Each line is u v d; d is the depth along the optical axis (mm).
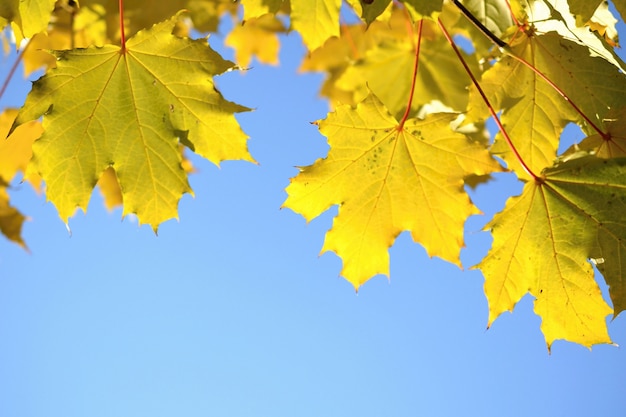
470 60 1105
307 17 807
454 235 858
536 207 840
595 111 867
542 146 876
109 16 1022
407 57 1121
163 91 829
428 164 851
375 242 864
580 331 842
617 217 828
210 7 1055
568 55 870
